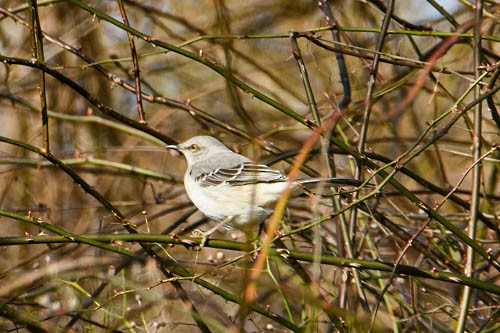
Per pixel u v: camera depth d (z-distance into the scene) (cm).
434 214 845
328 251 1140
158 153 1702
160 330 1121
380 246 1293
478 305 1156
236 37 1040
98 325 968
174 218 1620
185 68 1716
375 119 1427
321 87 1576
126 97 1692
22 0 1549
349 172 1287
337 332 1052
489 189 1275
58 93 1597
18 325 1047
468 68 1323
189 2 1612
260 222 1057
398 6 1567
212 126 1532
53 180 1532
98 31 1608
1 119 1620
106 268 1088
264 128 1566
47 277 985
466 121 1106
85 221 1498
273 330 1048
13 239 808
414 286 1014
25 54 1588
